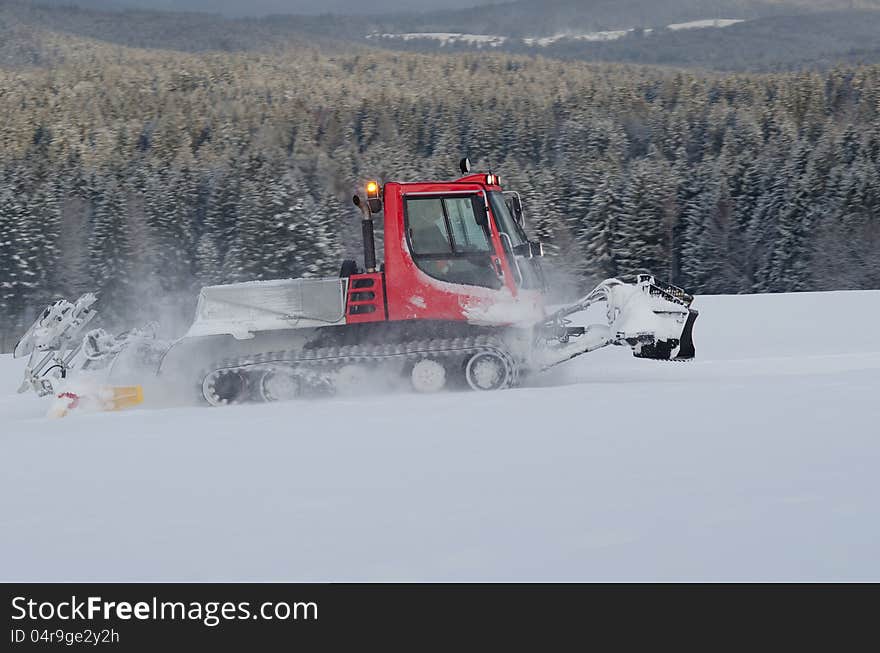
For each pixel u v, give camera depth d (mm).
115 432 17281
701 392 17781
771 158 169125
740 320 36938
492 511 10273
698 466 11742
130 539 10023
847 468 11258
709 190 152375
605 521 9656
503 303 22031
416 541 9406
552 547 9008
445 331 22109
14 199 127438
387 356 21391
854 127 179875
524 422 15500
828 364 23812
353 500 11062
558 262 129250
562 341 23375
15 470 13977
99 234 128625
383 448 13938
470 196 22172
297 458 13578
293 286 22188
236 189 145875
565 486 11148
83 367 22156
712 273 145375
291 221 117250
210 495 11688
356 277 22250
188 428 17156
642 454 12594
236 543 9664
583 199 149000
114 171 178000
